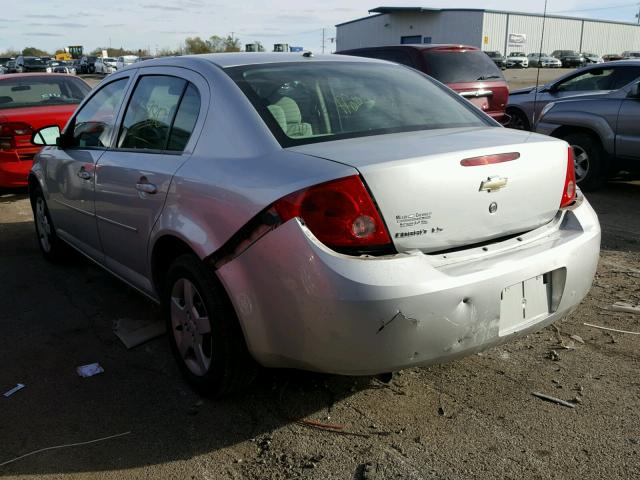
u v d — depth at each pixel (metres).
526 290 2.69
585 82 8.92
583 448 2.61
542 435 2.70
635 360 3.34
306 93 3.09
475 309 2.49
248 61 3.31
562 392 3.04
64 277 4.92
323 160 2.49
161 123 3.40
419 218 2.45
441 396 3.02
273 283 2.46
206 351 3.01
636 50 57.44
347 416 2.88
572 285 2.84
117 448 2.70
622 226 6.02
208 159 2.91
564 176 2.97
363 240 2.36
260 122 2.81
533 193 2.81
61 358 3.54
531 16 52.84
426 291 2.35
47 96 8.57
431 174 2.46
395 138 2.81
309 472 2.50
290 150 2.66
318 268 2.32
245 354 2.81
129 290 4.59
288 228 2.39
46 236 5.21
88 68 52.28
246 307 2.59
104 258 4.12
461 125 3.21
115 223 3.71
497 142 2.75
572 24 54.38
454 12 52.62
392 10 54.81
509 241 2.75
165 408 3.00
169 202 3.05
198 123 3.08
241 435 2.77
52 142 6.56
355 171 2.36
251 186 2.57
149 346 3.67
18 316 4.15
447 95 3.59
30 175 5.18
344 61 3.60
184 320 3.10
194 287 2.93
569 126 7.74
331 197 2.34
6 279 4.90
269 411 2.94
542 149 2.84
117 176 3.59
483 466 2.50
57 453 2.68
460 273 2.46
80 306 4.30
